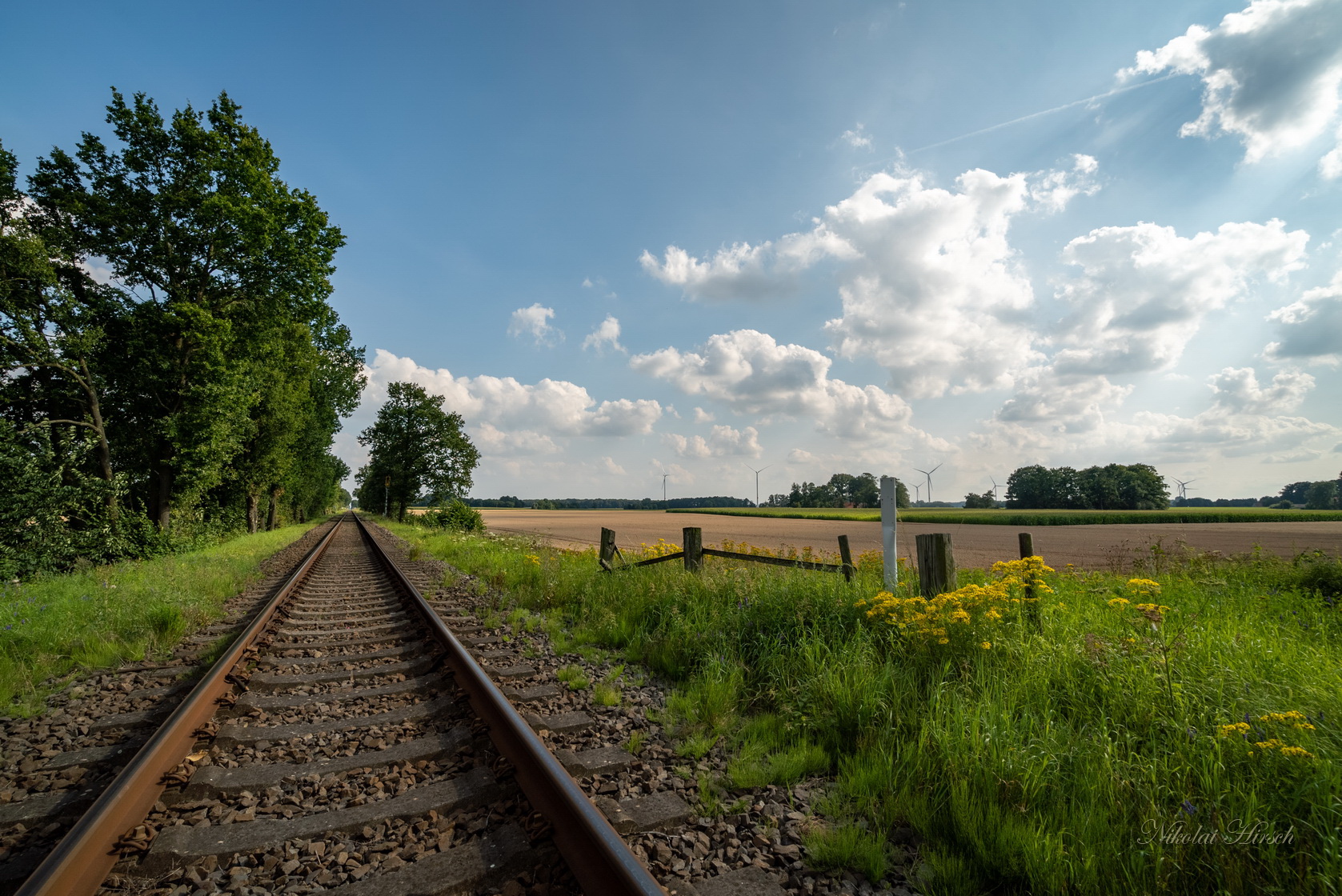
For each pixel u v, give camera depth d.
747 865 2.72
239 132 20.94
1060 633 5.28
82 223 18.83
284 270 22.20
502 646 6.82
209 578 11.22
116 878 2.54
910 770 3.42
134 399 20.06
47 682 5.54
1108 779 3.09
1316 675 4.14
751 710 4.71
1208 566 10.46
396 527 41.78
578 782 3.41
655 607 7.50
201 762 3.67
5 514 14.37
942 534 5.84
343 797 3.26
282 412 28.39
